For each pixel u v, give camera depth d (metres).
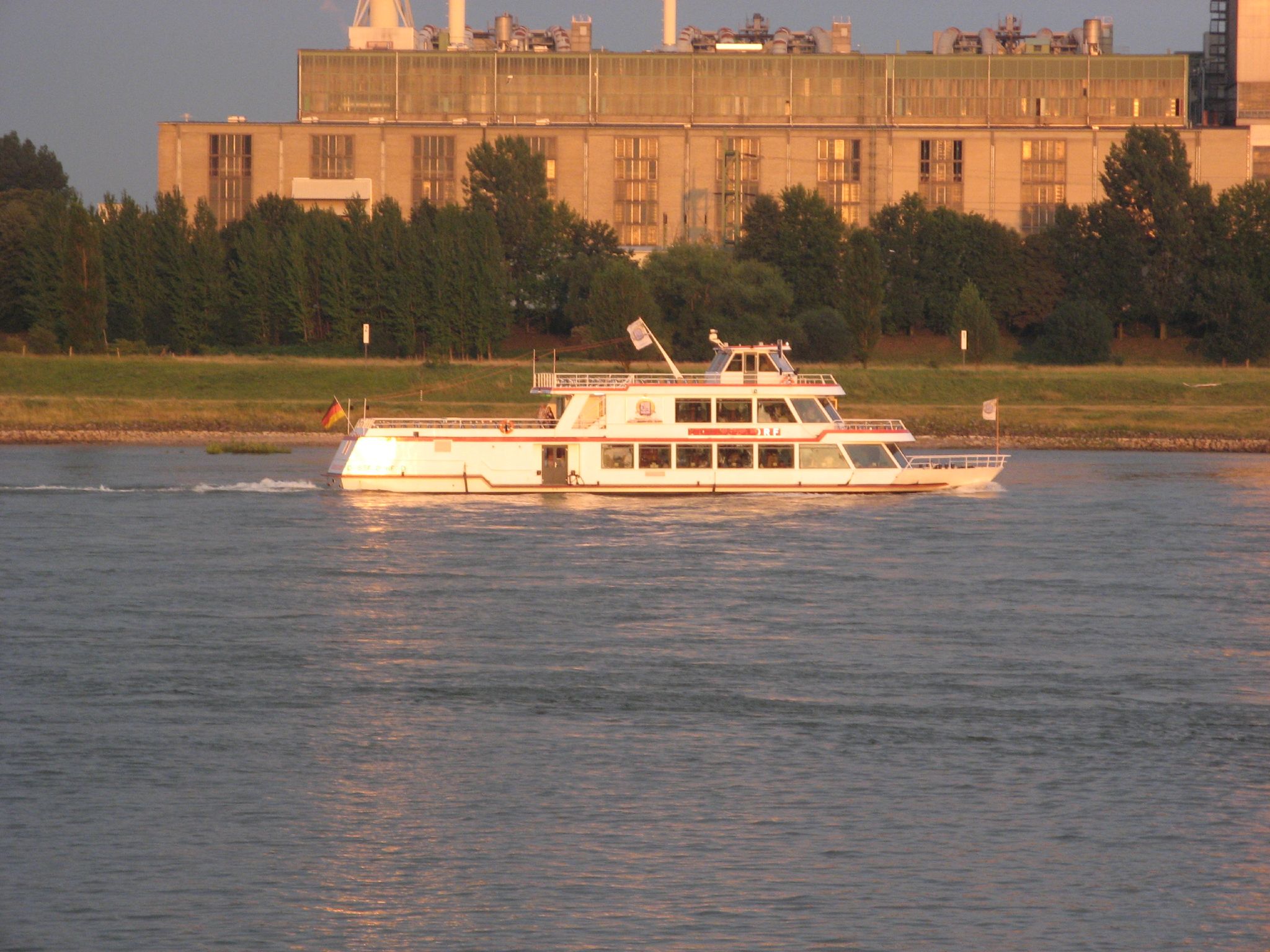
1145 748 135.12
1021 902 104.12
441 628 180.25
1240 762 131.38
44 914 101.25
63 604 193.00
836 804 121.06
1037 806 120.75
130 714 143.12
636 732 138.75
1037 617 188.38
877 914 102.25
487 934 99.06
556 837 114.12
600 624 183.00
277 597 198.38
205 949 97.00
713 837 114.19
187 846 112.00
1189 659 167.25
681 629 180.12
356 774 127.19
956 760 131.12
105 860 109.50
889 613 190.38
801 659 165.38
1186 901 104.50
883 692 152.50
